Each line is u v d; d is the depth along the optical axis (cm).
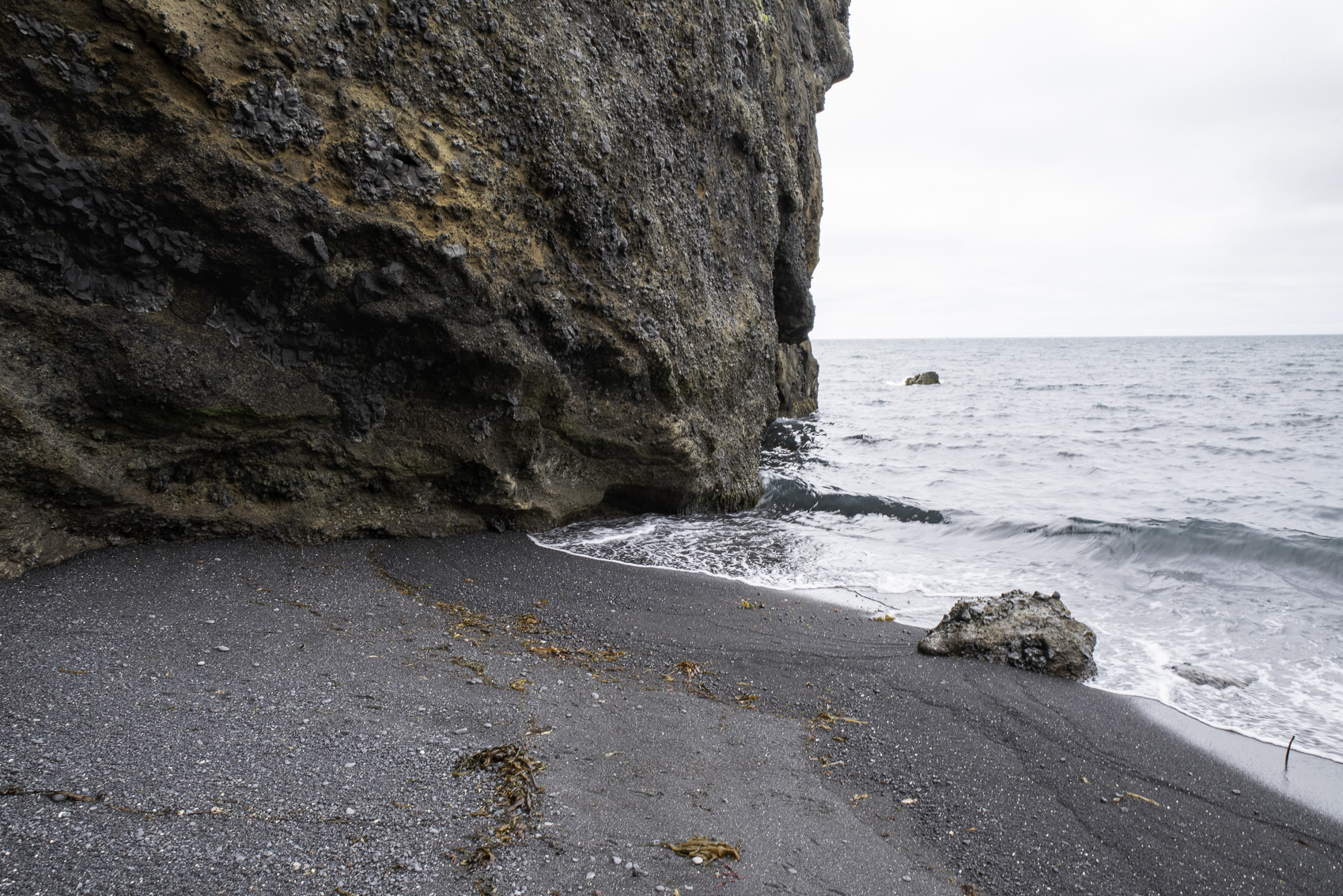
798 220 1553
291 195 568
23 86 476
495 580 652
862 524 987
